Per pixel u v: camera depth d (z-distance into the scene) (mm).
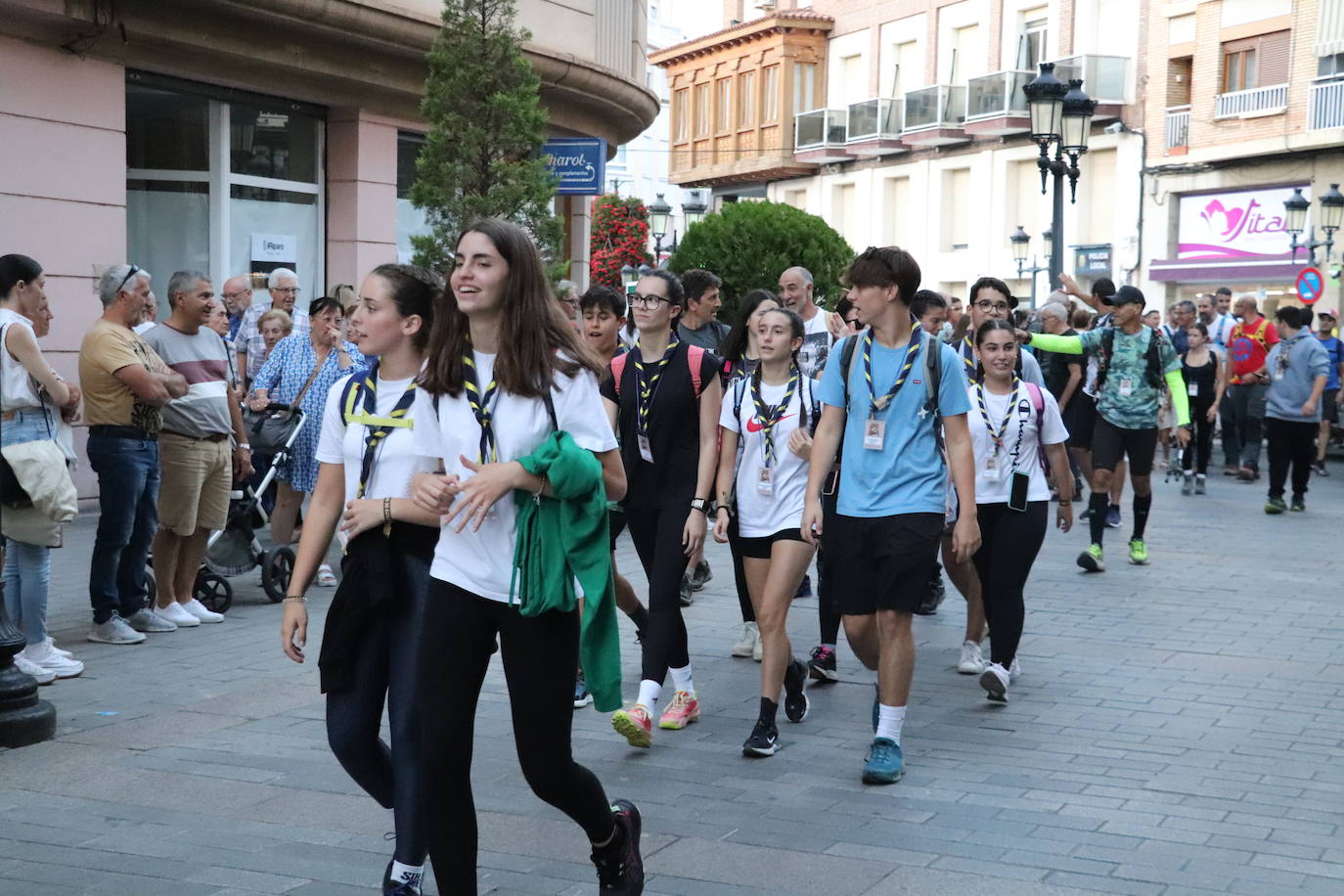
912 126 43875
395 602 4180
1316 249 32375
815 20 49406
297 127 15422
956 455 5699
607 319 6766
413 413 4137
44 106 12414
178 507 8391
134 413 7957
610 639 3838
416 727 4125
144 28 12750
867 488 5715
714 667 7844
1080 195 38656
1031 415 7090
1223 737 6398
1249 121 33875
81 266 12836
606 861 4090
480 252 3732
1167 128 36094
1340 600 10078
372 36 14539
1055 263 17000
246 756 5891
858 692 7336
